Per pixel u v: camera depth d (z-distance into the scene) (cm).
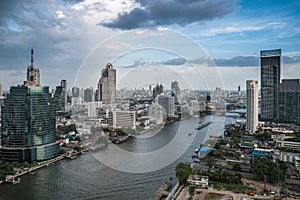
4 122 10606
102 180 8000
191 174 8094
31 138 10556
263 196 6912
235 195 6956
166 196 6800
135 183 7706
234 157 11012
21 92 10538
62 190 7406
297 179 8288
